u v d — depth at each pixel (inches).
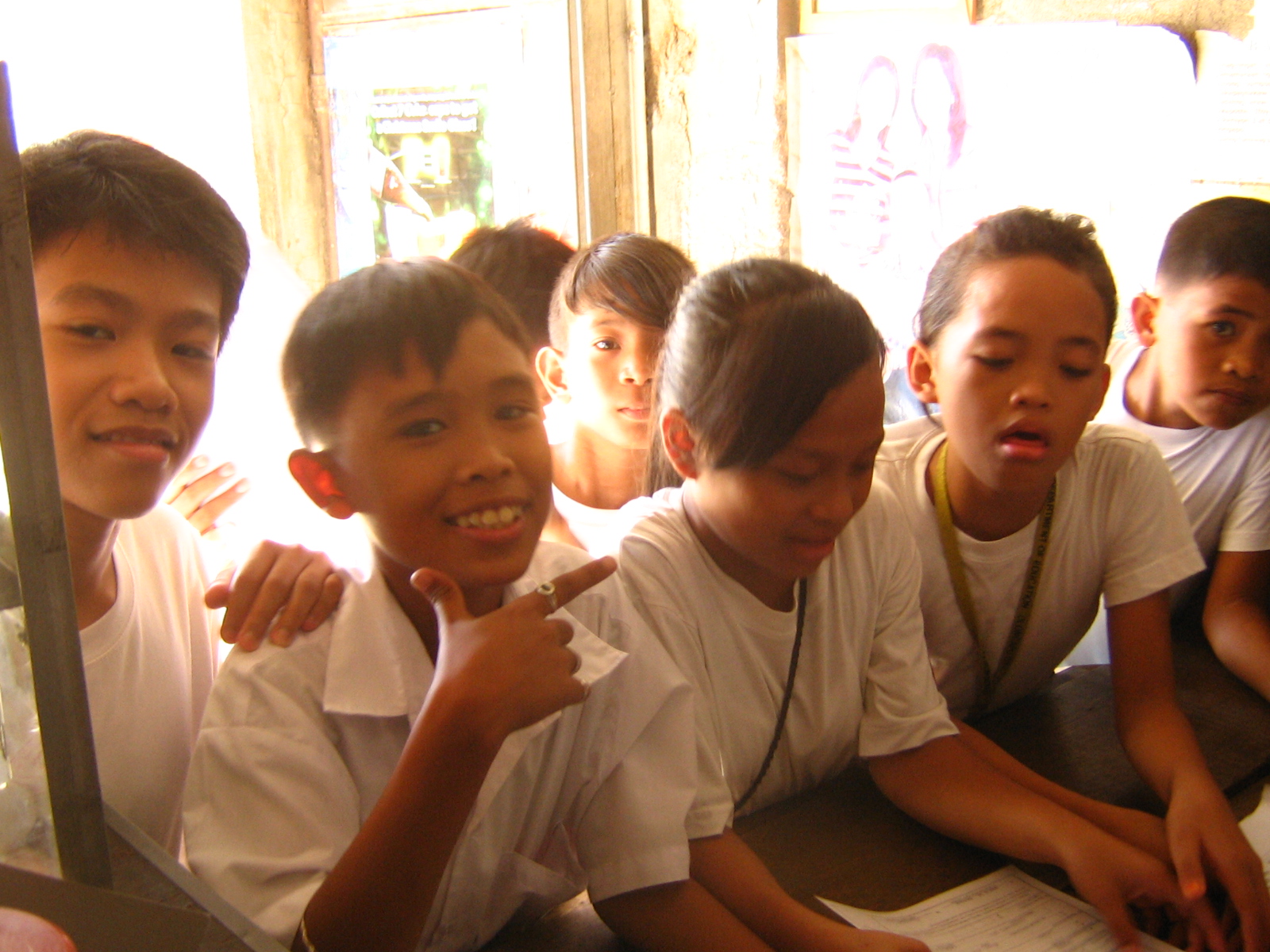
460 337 24.6
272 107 85.5
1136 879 30.0
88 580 32.2
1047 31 74.4
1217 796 33.6
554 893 31.2
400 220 86.4
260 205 86.7
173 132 87.4
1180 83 73.7
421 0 81.7
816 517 30.9
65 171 27.0
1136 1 74.3
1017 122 76.1
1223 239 46.0
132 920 14.4
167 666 35.8
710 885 29.9
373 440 24.6
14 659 16.9
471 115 82.4
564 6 77.7
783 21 76.6
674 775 29.9
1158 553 42.2
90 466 27.2
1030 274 36.2
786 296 31.0
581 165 80.3
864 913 29.6
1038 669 47.4
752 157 78.9
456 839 22.5
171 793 35.3
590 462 52.1
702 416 32.1
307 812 24.8
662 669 30.8
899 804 35.2
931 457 43.9
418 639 27.8
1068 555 43.4
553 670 22.6
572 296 50.0
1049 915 29.8
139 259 27.5
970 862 32.4
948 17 77.0
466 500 24.4
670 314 45.7
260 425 68.4
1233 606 49.6
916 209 78.5
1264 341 46.3
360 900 22.0
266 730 25.5
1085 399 37.3
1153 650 41.4
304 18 85.2
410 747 22.0
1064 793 35.3
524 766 28.5
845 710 36.9
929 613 44.2
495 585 25.2
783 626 35.5
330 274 89.5
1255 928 29.4
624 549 35.3
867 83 76.8
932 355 40.6
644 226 81.3
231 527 54.8
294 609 27.8
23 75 84.6
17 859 17.2
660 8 78.4
